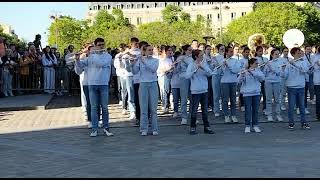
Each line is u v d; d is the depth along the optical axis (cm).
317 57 1366
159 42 7981
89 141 1047
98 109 1138
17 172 748
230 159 827
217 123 1324
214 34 8444
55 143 1023
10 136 1120
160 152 907
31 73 2025
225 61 1323
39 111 1595
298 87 1198
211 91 1522
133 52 1152
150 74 1120
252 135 1109
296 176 698
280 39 7088
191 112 1142
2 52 1834
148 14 13988
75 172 744
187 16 10400
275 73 1355
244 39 7131
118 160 834
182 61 1326
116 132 1173
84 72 1210
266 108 1380
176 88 1448
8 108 1600
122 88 1493
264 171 731
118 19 10394
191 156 859
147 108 1129
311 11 7881
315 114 1499
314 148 928
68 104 1775
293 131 1167
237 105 1706
